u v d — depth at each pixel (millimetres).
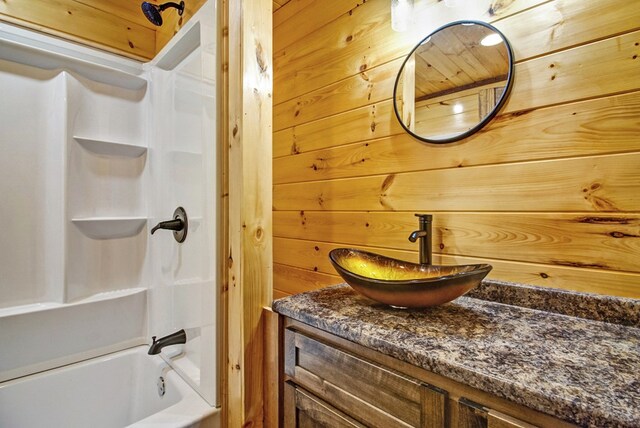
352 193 1401
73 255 1515
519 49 949
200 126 1266
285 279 1735
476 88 1026
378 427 668
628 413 414
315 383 812
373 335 681
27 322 1372
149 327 1706
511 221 971
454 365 554
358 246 1377
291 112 1700
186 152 1382
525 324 749
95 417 1480
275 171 1794
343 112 1440
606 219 824
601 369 532
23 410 1313
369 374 689
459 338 663
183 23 1391
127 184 1724
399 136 1232
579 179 860
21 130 1419
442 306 888
